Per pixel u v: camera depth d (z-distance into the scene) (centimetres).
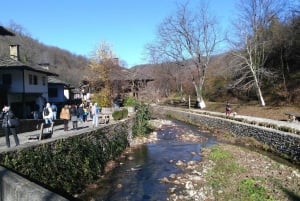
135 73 5416
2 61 3562
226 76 5603
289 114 2884
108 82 4912
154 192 1376
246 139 2595
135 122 3000
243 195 1207
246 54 4653
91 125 2778
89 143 1630
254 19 4434
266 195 1184
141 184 1492
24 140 1833
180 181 1509
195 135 3164
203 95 6481
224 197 1218
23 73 3722
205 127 3756
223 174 1541
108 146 1933
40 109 4312
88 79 5059
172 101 7281
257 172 1530
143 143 2661
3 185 669
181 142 2725
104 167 1750
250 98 4988
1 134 1972
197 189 1371
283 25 4731
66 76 10212
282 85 4447
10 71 3722
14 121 1491
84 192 1371
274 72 4522
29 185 609
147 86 5816
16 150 1041
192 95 7456
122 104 4759
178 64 5709
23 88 3731
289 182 1355
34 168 1105
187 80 7662
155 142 2723
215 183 1409
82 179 1419
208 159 1948
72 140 1436
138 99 4519
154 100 6712
